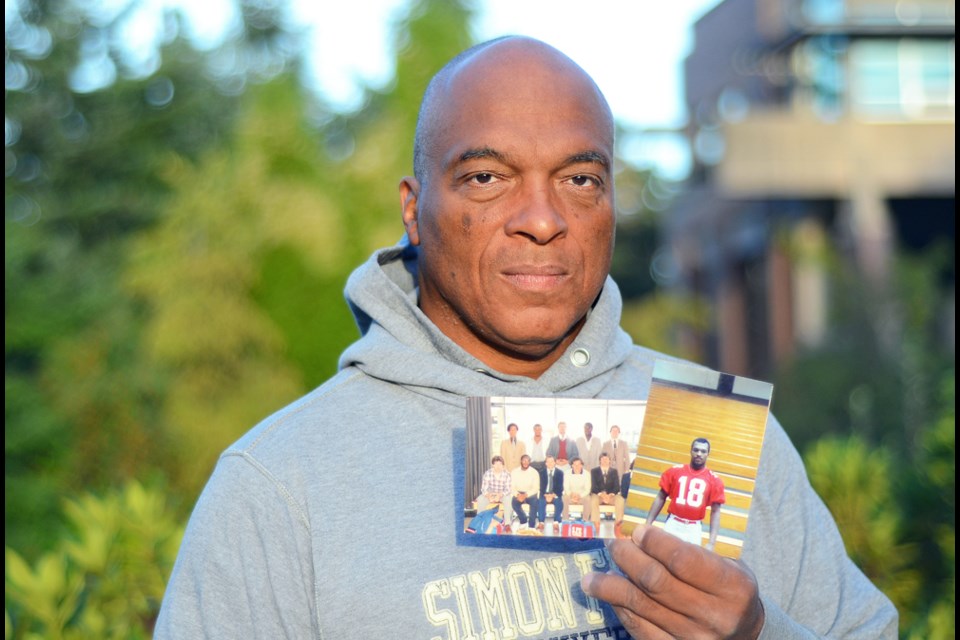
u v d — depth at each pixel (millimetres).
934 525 4508
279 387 9711
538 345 1796
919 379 11500
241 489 1727
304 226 9914
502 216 1734
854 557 4324
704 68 17641
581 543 1757
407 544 1700
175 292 9836
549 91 1744
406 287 2104
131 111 19812
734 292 18312
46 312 12211
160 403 9719
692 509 1595
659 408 1622
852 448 4629
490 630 1664
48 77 19969
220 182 10359
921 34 14688
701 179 18125
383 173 9945
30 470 9383
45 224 18406
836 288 12922
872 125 14391
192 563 1709
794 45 15375
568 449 1630
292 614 1672
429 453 1786
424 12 10086
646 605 1494
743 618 1480
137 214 18719
